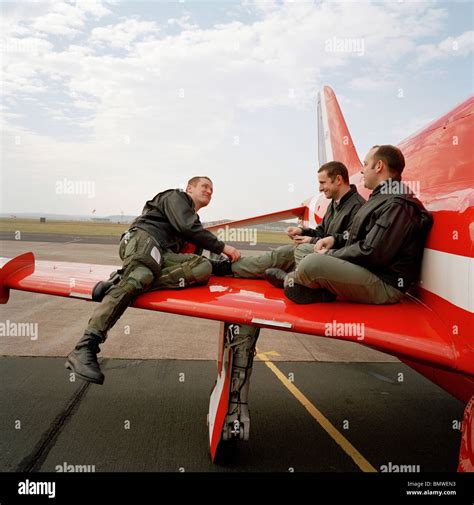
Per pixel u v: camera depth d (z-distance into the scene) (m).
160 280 2.70
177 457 2.63
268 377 4.33
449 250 2.16
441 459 2.73
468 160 2.49
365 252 2.30
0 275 2.90
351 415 3.43
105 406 3.35
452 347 2.00
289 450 2.79
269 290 2.86
